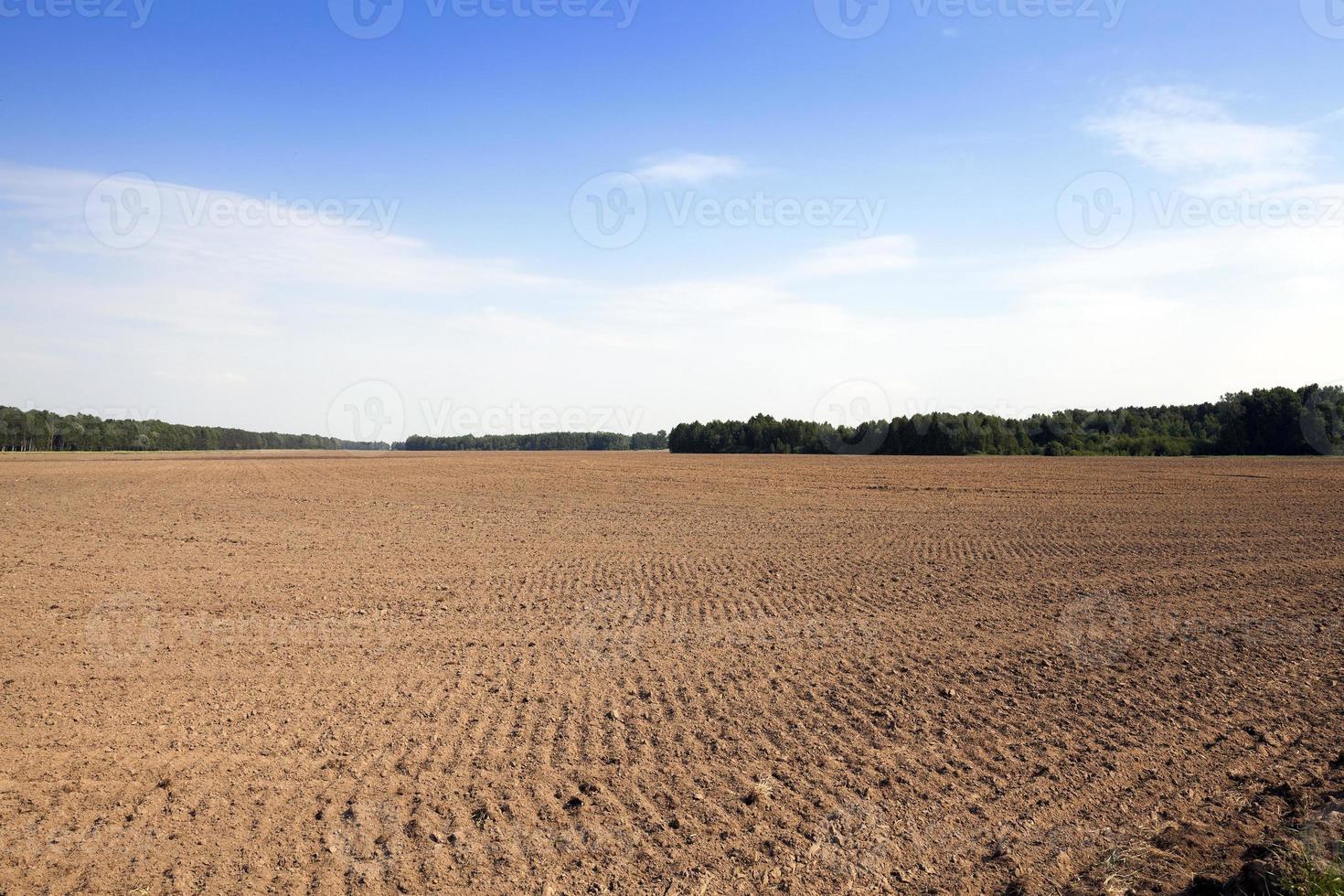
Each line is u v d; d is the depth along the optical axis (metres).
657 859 4.75
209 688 7.90
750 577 14.32
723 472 47.47
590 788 5.68
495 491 34.00
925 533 20.81
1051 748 6.36
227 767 6.00
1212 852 4.68
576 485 37.69
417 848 4.85
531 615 11.20
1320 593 12.47
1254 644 9.48
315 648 9.41
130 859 4.70
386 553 17.06
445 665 8.74
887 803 5.44
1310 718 6.92
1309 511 25.06
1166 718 7.00
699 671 8.52
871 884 4.48
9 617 10.87
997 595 12.59
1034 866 4.62
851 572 14.79
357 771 5.95
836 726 6.89
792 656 9.09
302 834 5.02
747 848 4.87
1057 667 8.61
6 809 5.30
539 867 4.65
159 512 24.47
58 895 4.32
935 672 8.47
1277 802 5.30
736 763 6.12
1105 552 17.14
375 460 63.62
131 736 6.61
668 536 20.28
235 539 18.89
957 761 6.13
